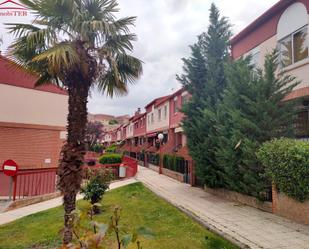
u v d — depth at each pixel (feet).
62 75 20.34
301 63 31.30
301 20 31.65
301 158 21.01
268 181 27.14
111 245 17.66
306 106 32.32
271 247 17.22
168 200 32.89
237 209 28.02
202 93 40.65
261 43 38.70
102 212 28.58
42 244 19.80
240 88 30.12
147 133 108.88
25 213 30.01
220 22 41.04
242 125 28.53
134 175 58.13
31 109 48.26
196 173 40.57
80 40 20.54
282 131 27.94
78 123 19.89
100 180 29.37
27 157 46.98
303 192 21.57
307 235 19.38
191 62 42.04
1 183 39.65
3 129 44.75
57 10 20.49
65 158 19.36
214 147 35.22
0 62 44.34
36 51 21.66
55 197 39.27
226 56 40.27
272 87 27.81
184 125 42.45
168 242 19.01
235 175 30.58
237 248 17.60
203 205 30.09
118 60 23.80
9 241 20.90
